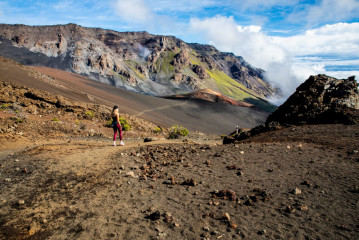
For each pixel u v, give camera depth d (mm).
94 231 3277
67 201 4223
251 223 3619
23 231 3229
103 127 27000
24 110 24453
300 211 3980
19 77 54531
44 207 3965
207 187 5109
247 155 8109
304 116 16688
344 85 18078
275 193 4766
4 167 6215
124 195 4551
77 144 10422
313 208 4082
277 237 3246
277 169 6406
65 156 7543
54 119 22547
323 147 8883
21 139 11562
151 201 4324
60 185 5012
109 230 3316
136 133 28344
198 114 166250
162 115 126750
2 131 12914
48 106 29062
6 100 25969
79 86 116000
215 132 126750
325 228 3457
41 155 7648
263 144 10234
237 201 4352
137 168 6414
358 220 3643
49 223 3459
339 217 3762
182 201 4352
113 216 3715
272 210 4039
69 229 3316
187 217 3760
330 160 7039
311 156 7617
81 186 4973
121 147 9992
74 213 3783
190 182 5234
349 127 12141
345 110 15102
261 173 6105
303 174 5918
